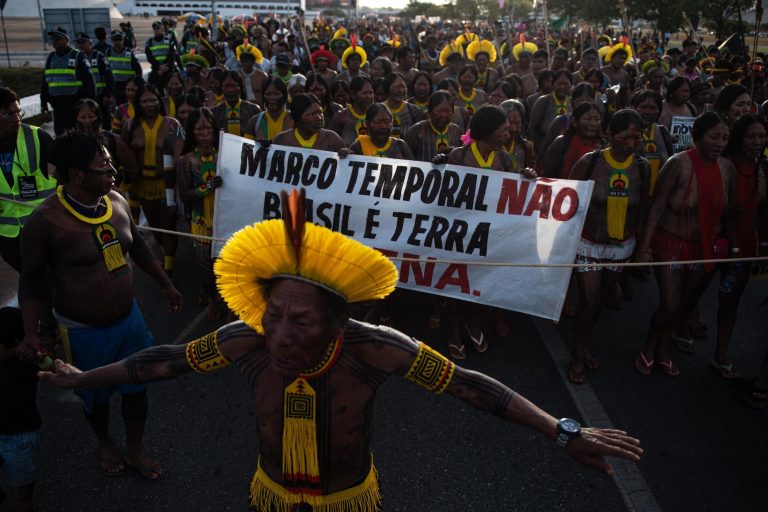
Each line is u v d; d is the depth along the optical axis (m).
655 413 4.28
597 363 4.82
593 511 3.38
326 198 4.93
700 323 5.33
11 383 2.98
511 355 5.02
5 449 3.03
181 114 7.19
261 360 1.91
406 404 4.29
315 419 1.89
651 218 4.44
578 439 1.84
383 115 5.11
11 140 4.39
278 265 1.61
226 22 37.75
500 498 3.46
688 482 3.61
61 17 23.59
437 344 5.18
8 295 5.63
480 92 8.45
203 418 4.10
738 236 4.48
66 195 2.96
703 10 15.92
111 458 3.56
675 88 6.79
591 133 5.15
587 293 4.49
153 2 97.06
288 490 2.03
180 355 2.00
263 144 5.01
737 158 4.39
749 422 4.20
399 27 44.66
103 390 3.29
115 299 3.15
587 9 30.53
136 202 6.68
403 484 3.54
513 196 4.57
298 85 8.29
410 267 4.80
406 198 4.80
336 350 1.83
